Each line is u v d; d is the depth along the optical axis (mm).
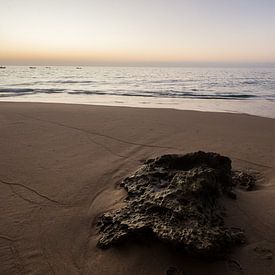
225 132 7996
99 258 2771
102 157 5598
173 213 2818
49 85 30703
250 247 2783
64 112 10578
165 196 3031
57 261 2799
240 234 2896
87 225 3346
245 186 4105
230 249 2719
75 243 3043
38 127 7930
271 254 2697
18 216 3525
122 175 4660
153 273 2535
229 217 3152
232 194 3531
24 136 6984
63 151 5922
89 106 12562
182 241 2527
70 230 3258
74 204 3803
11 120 8789
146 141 6789
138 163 5262
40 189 4219
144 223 2824
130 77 57031
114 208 3479
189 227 2670
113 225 3082
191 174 3291
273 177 4633
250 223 3105
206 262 2568
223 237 2656
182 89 26188
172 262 2590
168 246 2678
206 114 11086
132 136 7211
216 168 3725
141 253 2699
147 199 3217
